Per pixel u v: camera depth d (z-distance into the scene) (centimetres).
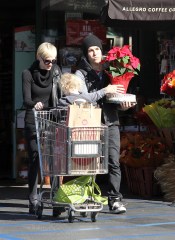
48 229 1453
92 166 1484
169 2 1859
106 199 1568
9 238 1355
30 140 1645
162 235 1389
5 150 2684
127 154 1997
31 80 1644
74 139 1465
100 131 1487
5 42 2670
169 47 2334
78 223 1530
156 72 2370
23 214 1669
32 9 2636
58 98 1661
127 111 2338
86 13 2334
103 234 1395
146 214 1667
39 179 2161
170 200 1900
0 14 2655
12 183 2341
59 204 1513
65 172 1468
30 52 2377
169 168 1903
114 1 1852
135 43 2380
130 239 1345
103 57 1658
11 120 2581
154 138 2033
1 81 2675
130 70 1609
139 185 2008
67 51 2319
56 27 2330
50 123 1506
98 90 1642
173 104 2028
